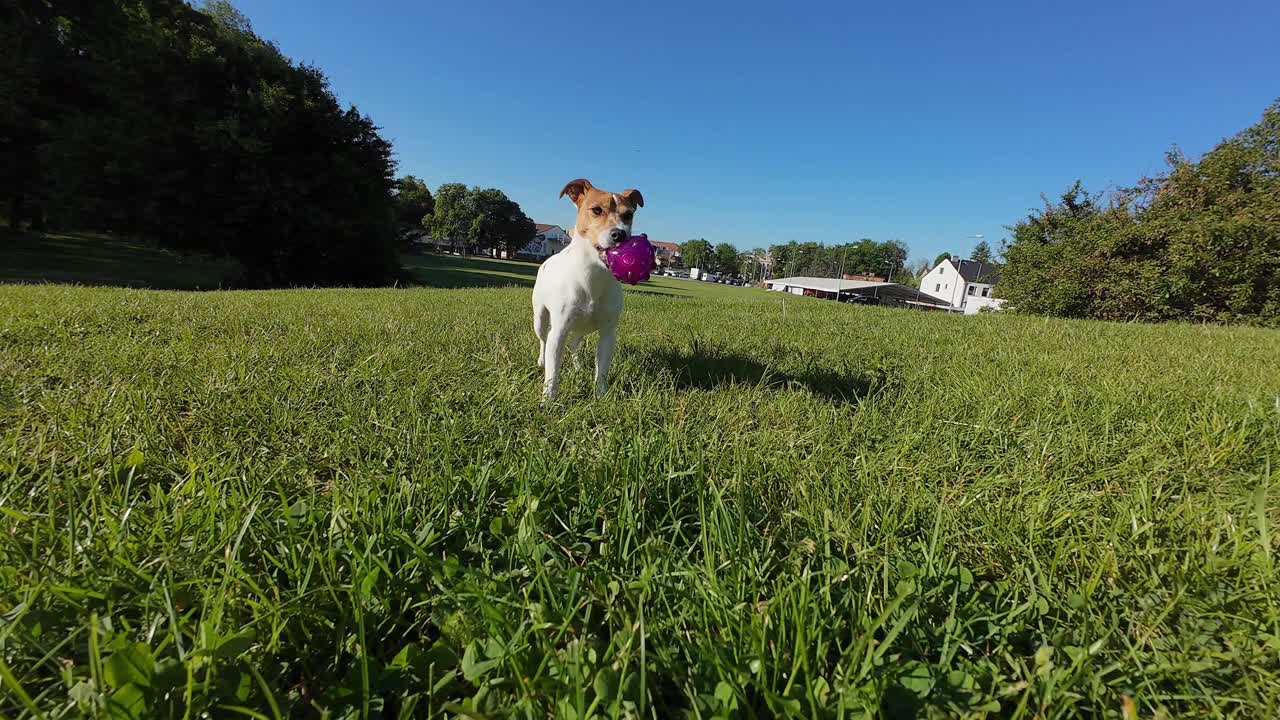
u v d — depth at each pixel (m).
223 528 1.41
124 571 1.24
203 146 20.03
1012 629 1.24
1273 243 13.02
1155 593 1.37
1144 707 1.06
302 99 22.42
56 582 1.19
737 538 1.50
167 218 20.44
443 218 89.19
